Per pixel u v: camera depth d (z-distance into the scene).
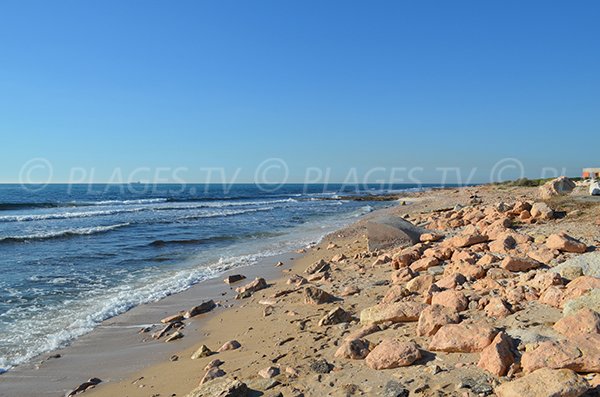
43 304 9.56
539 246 9.30
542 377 3.36
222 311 8.52
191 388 4.88
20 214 35.62
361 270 10.47
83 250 17.30
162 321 8.11
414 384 3.93
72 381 5.72
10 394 5.41
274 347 5.74
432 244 11.93
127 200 61.72
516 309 5.39
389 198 63.94
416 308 5.73
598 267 6.49
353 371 4.41
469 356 4.31
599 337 3.83
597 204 16.22
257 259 14.76
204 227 25.77
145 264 14.35
